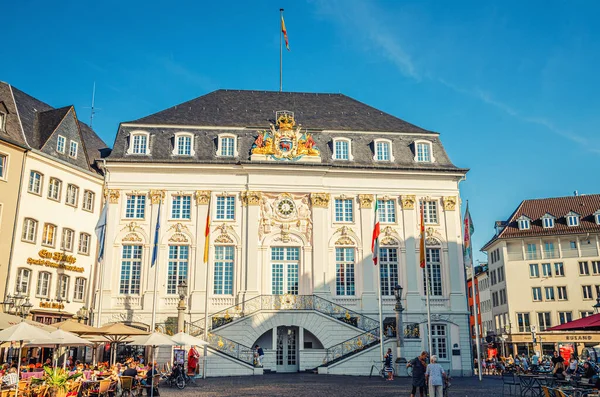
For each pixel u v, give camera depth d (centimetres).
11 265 3005
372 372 3091
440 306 3650
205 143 3741
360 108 4303
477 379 3184
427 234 3741
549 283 5825
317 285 3544
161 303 3447
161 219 3566
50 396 1662
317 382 2591
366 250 3666
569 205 6088
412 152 3912
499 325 6269
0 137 3047
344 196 3750
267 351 3250
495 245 6362
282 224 3644
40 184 3266
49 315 3192
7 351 2914
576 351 5416
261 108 4125
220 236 3581
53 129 3444
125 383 1994
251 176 3684
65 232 3381
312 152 3756
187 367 2931
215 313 3319
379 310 3300
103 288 3428
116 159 3588
